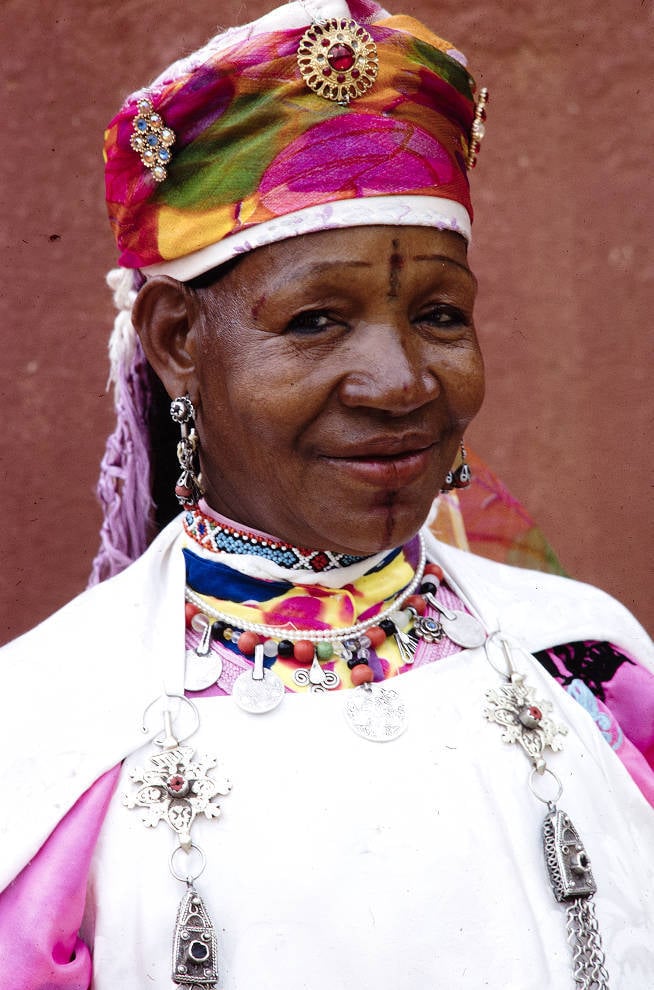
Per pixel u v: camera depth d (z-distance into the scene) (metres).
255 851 1.35
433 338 1.44
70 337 2.65
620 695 1.66
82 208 2.65
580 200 2.85
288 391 1.38
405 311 1.40
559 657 1.66
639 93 2.82
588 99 2.82
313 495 1.41
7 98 2.60
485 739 1.46
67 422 2.66
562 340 2.87
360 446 1.37
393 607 1.54
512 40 2.78
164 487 1.77
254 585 1.51
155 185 1.46
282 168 1.39
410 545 1.64
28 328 2.64
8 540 2.64
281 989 1.31
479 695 1.50
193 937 1.31
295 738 1.41
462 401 1.44
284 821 1.37
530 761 1.47
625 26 2.81
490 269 2.83
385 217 1.38
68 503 2.66
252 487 1.46
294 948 1.33
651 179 2.85
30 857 1.36
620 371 2.88
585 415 2.87
